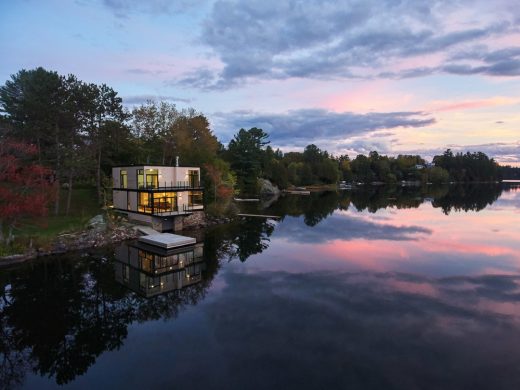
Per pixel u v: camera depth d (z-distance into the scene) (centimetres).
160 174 4134
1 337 1780
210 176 5688
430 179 18100
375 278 2556
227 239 3862
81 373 1441
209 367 1452
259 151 9588
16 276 2595
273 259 3091
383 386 1310
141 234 3747
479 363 1456
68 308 2095
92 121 4388
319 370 1416
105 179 4766
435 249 3447
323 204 7500
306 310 1998
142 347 1631
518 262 2975
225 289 2358
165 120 6406
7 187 2914
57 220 3800
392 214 5972
